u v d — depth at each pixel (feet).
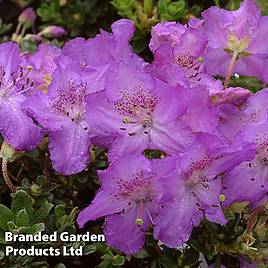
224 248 0.95
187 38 0.94
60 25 1.53
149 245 0.95
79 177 1.00
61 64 0.91
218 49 0.98
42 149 0.99
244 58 1.00
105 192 0.83
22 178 1.02
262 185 0.88
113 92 0.85
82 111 0.90
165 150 0.85
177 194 0.84
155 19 1.31
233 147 0.82
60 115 0.91
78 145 0.90
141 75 0.85
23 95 0.95
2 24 1.58
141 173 0.82
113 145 0.85
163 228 0.85
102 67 0.89
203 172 0.85
